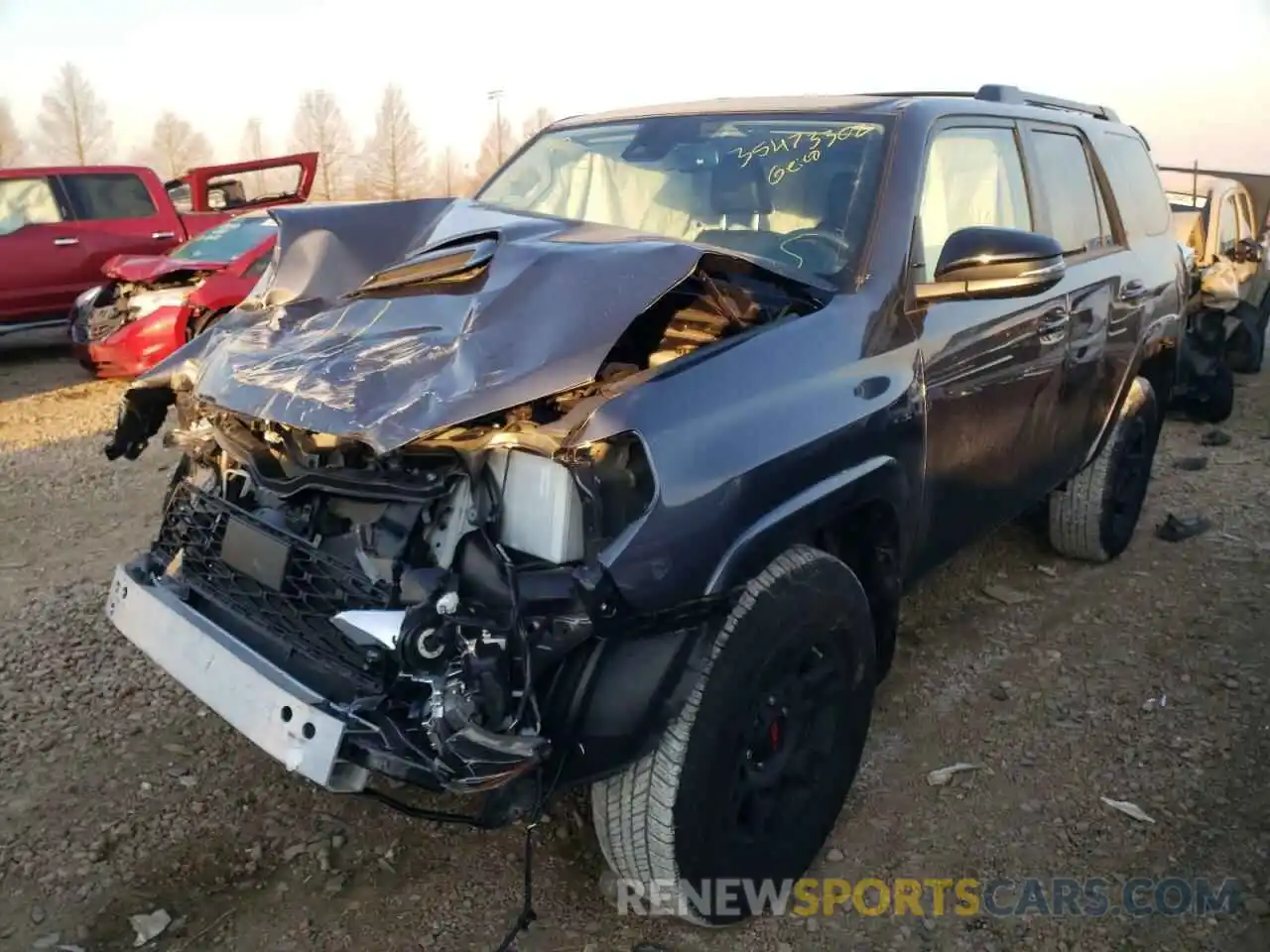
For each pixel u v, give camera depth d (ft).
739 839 8.75
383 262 10.93
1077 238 14.52
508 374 7.76
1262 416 28.17
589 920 9.14
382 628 7.30
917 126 11.24
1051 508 16.69
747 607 8.26
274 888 9.45
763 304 9.53
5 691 12.55
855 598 9.31
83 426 26.48
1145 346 16.08
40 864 9.64
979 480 11.91
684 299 9.16
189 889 9.40
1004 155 12.93
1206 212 28.81
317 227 11.03
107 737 11.68
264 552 8.46
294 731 7.52
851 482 9.11
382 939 8.87
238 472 9.39
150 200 40.01
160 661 8.87
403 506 7.90
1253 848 10.23
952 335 10.80
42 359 37.32
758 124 12.01
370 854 9.91
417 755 7.34
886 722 12.37
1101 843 10.30
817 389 8.96
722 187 11.44
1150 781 11.28
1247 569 17.06
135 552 17.34
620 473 7.65
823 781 9.56
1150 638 14.61
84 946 8.70
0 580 16.02
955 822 10.57
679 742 7.98
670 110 13.10
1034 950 8.95
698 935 9.00
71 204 38.19
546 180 12.94
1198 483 21.85
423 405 7.58
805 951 8.87
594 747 7.64
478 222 10.96
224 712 8.07
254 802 10.62
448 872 9.71
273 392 8.32
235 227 34.50
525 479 7.78
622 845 8.35
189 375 10.15
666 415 7.80
